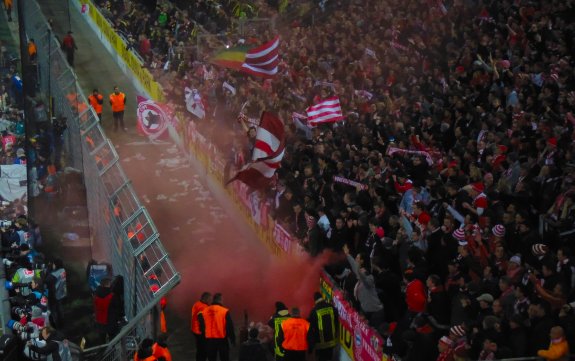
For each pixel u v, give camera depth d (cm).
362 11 3319
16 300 1870
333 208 1962
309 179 2097
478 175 1805
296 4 3991
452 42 2722
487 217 1639
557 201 1658
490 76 2334
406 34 2961
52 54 3089
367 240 1762
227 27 4128
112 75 3997
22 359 1728
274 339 1677
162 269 1734
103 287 1841
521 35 2484
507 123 2084
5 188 2561
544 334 1330
